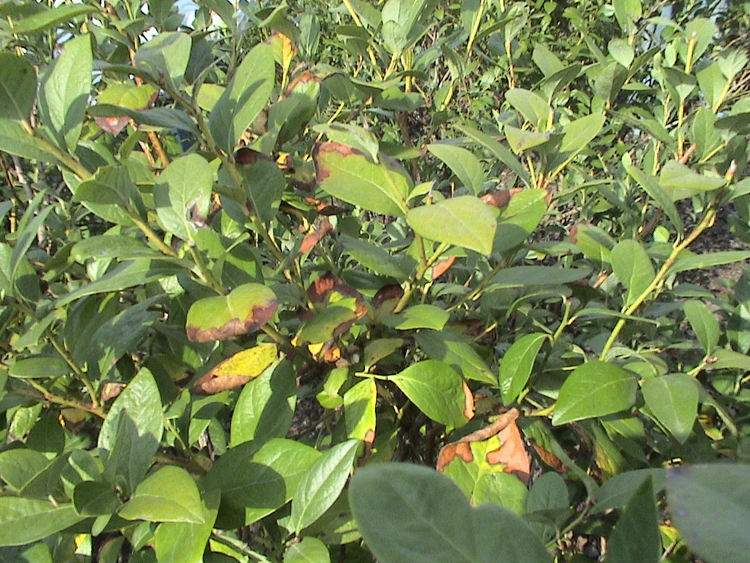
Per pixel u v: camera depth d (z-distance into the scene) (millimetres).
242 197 1131
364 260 1282
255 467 1035
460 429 1375
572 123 1518
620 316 1301
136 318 1280
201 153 1314
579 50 3594
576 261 2391
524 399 1492
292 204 1470
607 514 1399
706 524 320
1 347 1313
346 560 1253
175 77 1156
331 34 3572
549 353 1395
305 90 1467
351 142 1173
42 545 1074
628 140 3727
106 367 1235
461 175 1248
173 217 999
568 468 1346
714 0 3959
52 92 979
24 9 1133
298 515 950
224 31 2297
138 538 1088
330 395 1213
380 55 2084
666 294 2021
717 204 1284
